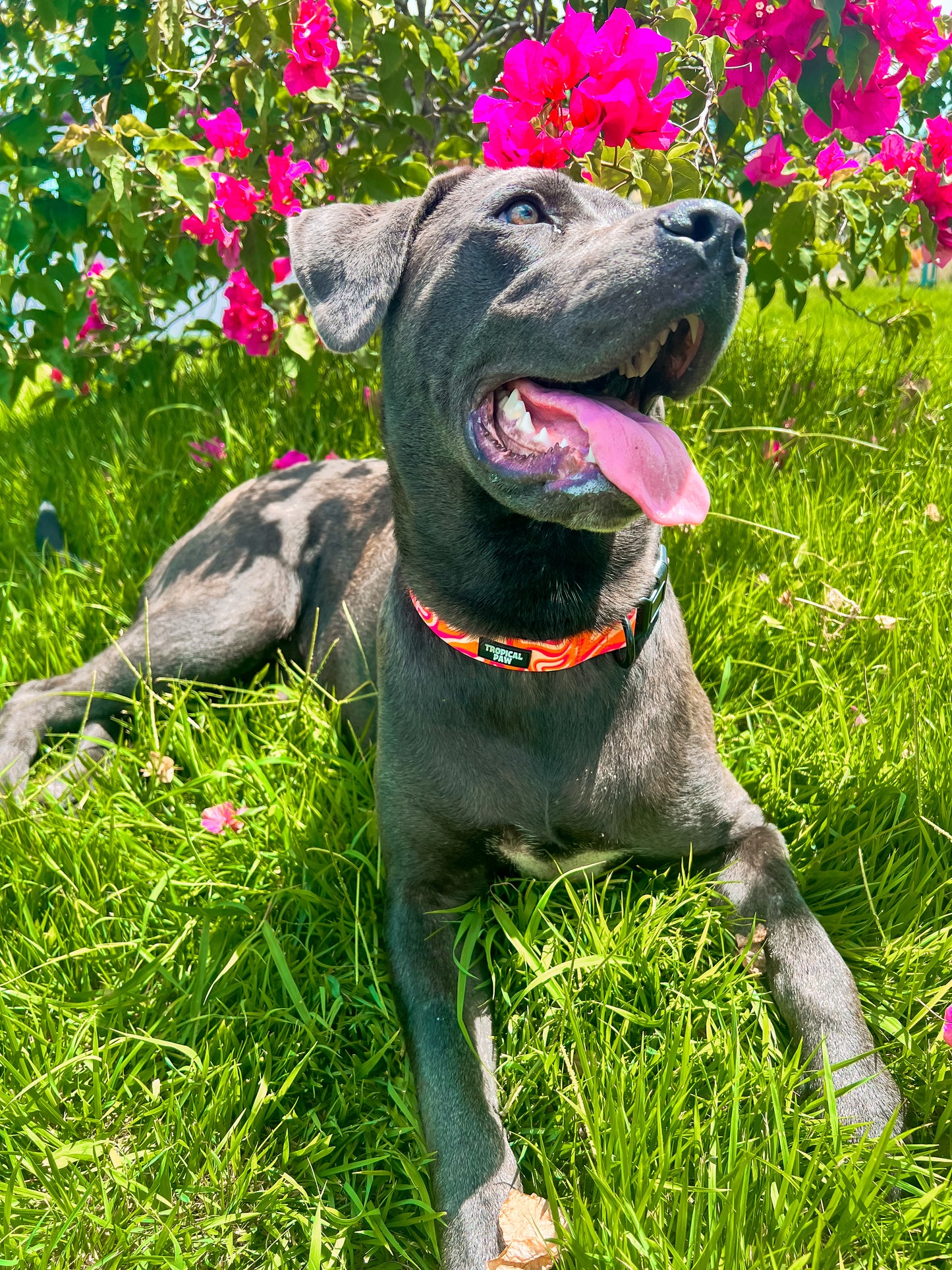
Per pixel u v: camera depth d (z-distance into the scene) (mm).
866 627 1229
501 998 935
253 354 1627
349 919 1005
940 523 1420
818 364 1866
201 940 947
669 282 798
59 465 1784
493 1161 812
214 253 1679
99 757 1266
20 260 1627
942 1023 886
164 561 1415
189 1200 831
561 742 965
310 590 1350
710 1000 895
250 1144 855
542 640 955
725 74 1242
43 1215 816
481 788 971
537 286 872
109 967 979
